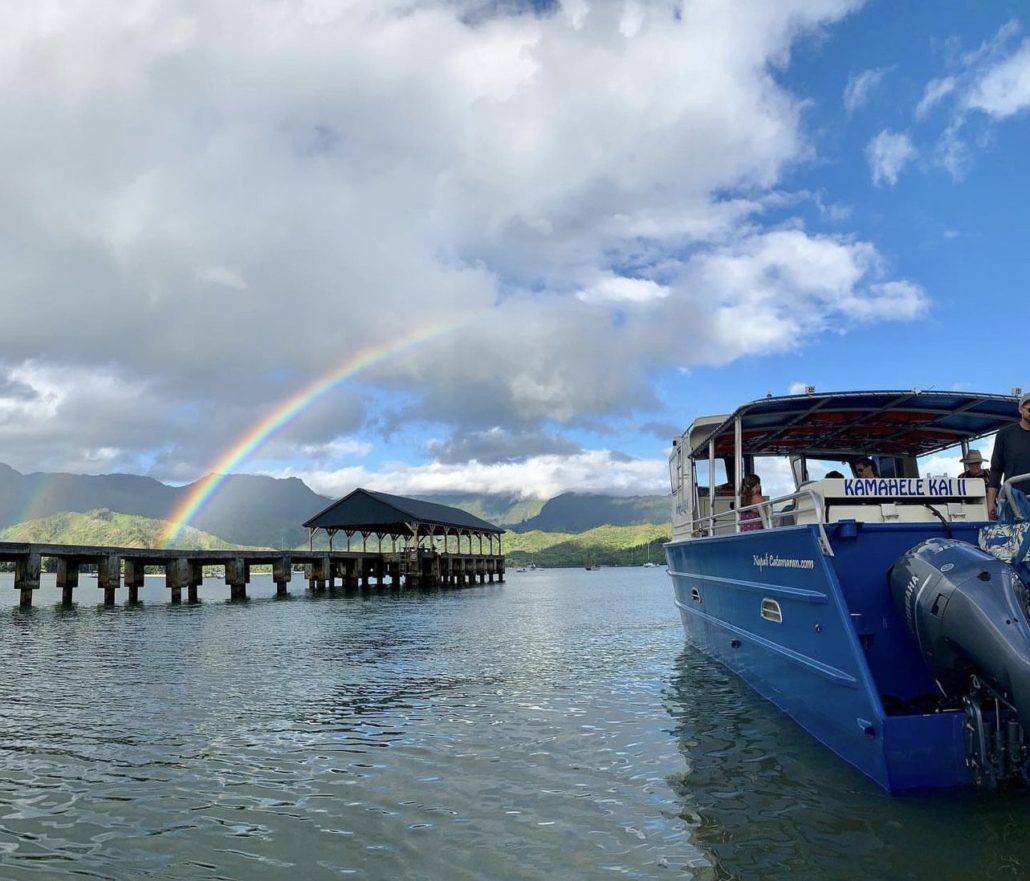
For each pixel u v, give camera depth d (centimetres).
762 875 454
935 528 638
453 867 484
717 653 1126
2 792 650
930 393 882
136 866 493
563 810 589
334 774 698
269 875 477
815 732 704
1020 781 545
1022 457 639
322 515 5703
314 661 1514
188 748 799
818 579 641
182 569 3850
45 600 4400
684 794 614
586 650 1655
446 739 830
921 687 623
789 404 928
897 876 444
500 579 8162
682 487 1348
